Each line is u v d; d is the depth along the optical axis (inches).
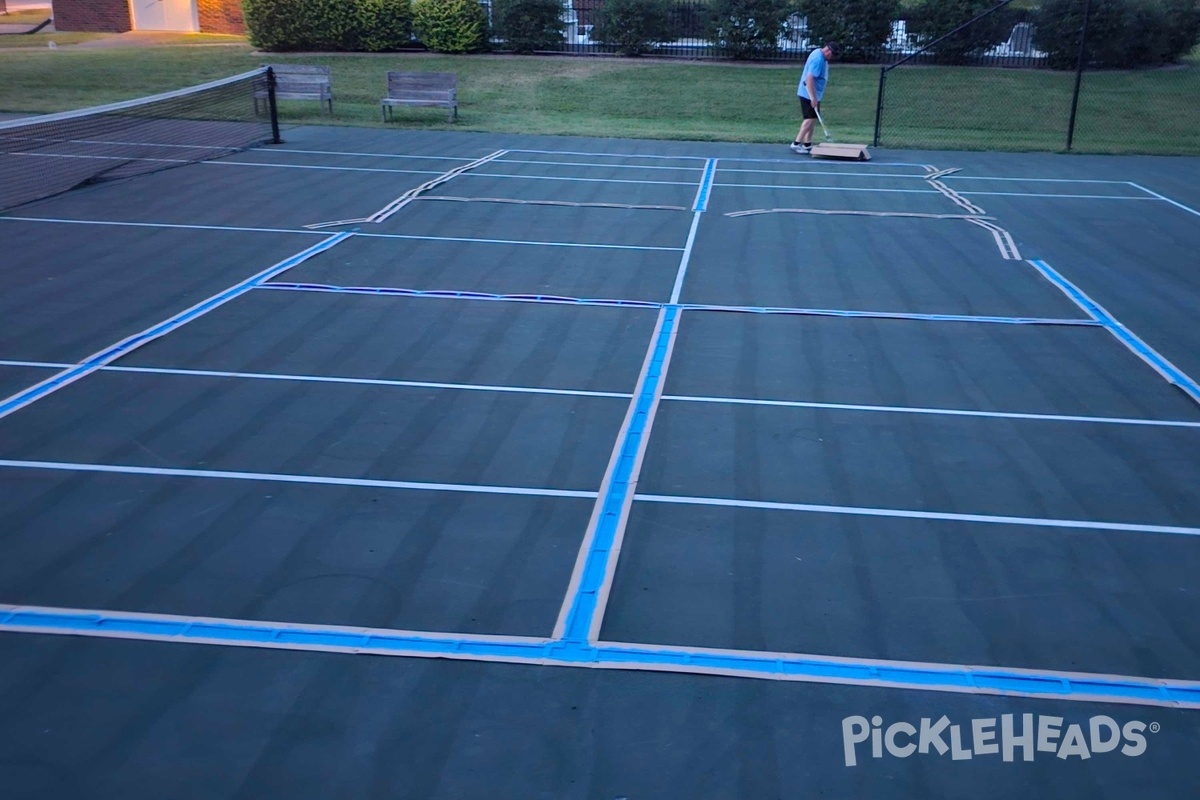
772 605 207.8
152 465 263.7
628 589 212.5
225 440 279.1
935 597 211.8
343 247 489.7
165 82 1052.5
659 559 224.2
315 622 199.0
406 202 592.7
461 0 1171.3
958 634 199.2
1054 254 512.1
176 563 218.5
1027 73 1126.4
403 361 342.3
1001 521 243.6
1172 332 390.6
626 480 261.0
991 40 1155.3
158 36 1425.9
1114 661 191.6
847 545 231.6
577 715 174.6
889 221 581.0
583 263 473.1
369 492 251.9
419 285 430.3
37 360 335.0
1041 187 699.4
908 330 387.5
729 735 170.7
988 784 161.6
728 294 430.0
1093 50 1125.1
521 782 159.5
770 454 277.9
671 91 1072.8
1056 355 362.6
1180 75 1128.2
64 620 197.6
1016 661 191.3
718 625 200.5
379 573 216.7
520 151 804.6
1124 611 207.9
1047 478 266.5
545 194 631.8
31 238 490.9
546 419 297.9
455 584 212.8
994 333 385.7
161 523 235.0
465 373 332.8
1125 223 586.9
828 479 263.7
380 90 1058.7
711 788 159.2
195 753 163.9
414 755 164.6
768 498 253.1
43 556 219.9
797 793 158.7
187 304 396.8
